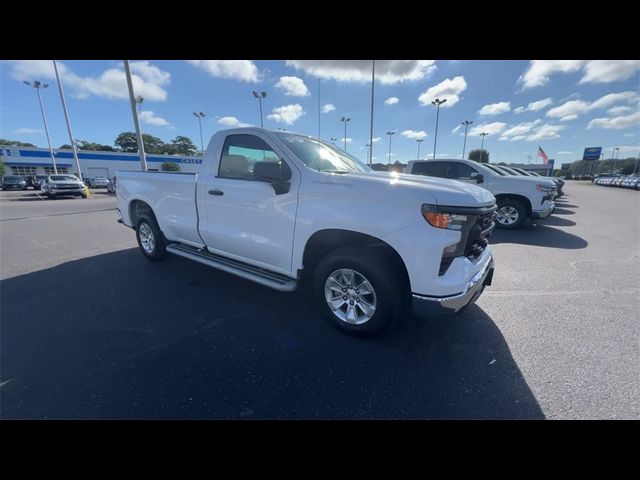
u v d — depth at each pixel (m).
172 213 4.27
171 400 2.11
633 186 32.38
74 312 3.37
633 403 2.10
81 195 21.42
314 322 3.17
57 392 2.16
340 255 2.76
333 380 2.32
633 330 3.06
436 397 2.15
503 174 9.16
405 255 2.43
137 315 3.31
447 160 8.77
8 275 4.52
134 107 13.55
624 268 4.98
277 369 2.44
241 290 3.96
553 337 2.92
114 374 2.36
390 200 2.47
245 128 3.45
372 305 2.72
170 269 4.77
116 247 6.23
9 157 42.91
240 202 3.36
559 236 7.39
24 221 9.80
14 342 2.79
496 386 2.26
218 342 2.81
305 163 3.04
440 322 3.18
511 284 4.28
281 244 3.09
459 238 2.40
